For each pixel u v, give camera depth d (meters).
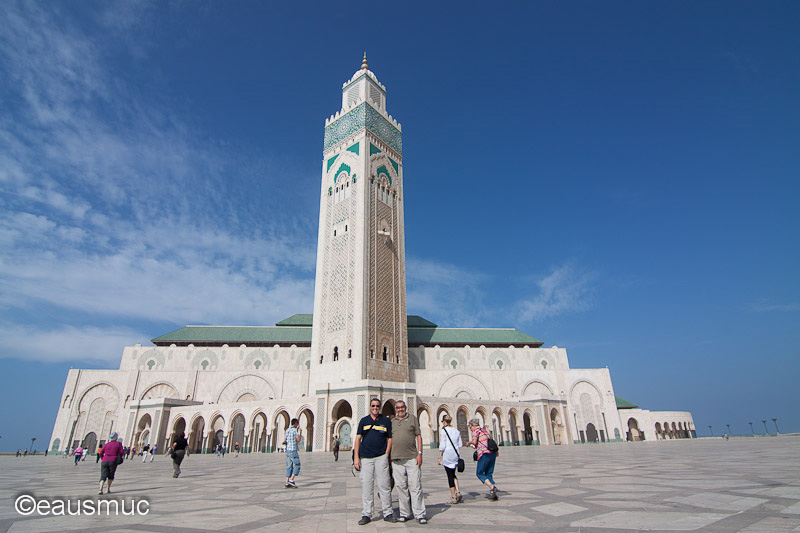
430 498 9.02
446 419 8.81
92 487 12.25
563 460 19.19
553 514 6.74
